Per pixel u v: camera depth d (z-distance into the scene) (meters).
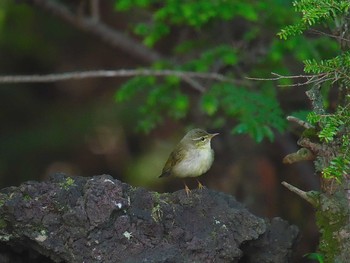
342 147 8.31
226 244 8.70
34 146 18.09
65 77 13.66
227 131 15.60
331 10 8.53
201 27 13.85
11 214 8.45
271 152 16.16
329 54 12.98
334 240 8.78
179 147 10.73
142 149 19.17
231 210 8.90
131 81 13.76
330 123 8.19
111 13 18.69
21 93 19.03
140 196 8.61
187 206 8.86
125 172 18.95
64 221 8.36
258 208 15.67
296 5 8.70
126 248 8.34
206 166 10.73
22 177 18.00
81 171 18.86
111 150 19.08
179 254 8.42
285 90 13.70
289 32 8.87
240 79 14.20
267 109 12.48
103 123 18.31
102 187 8.38
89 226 8.28
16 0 16.94
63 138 18.20
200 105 13.84
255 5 13.11
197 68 13.33
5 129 18.62
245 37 13.55
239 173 15.75
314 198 9.02
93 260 8.27
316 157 9.02
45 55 19.28
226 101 12.60
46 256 8.55
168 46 17.20
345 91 8.98
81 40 19.44
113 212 8.34
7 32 18.75
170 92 13.78
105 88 19.78
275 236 9.38
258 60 13.56
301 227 15.98
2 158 18.00
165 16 13.12
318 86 8.88
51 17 18.89
